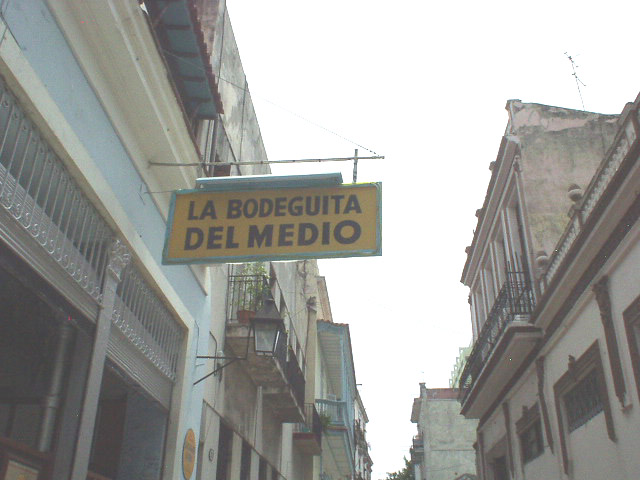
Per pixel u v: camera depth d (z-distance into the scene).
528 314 11.16
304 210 5.66
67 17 4.83
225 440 10.62
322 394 24.86
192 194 5.90
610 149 8.45
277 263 14.81
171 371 7.14
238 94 11.55
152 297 6.62
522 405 12.03
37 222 4.41
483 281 16.00
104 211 5.38
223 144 9.70
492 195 14.20
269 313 8.20
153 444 6.76
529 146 12.74
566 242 9.91
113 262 5.54
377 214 5.55
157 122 6.04
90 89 5.28
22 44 4.21
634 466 7.37
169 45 6.94
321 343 24.50
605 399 8.11
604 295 8.09
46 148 4.57
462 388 16.17
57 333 5.25
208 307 8.56
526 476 11.89
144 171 6.38
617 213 7.61
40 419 4.99
